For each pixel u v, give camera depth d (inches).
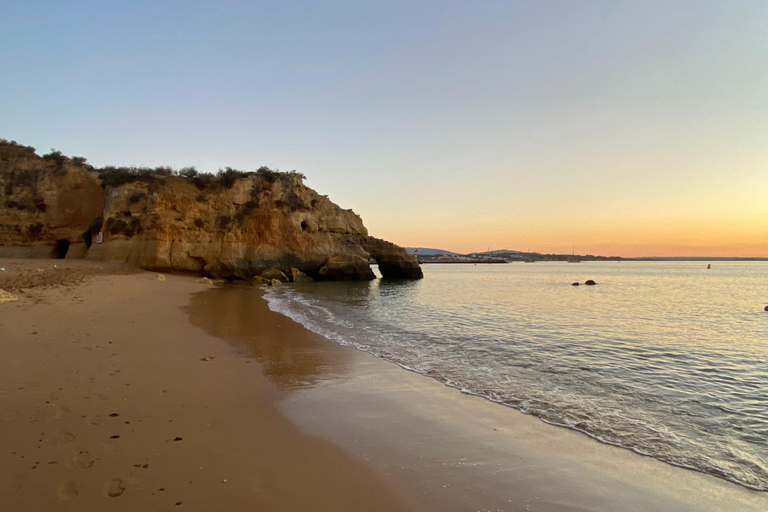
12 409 206.1
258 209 1567.4
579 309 894.4
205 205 1454.2
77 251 1390.3
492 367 389.1
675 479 194.2
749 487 189.3
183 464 177.6
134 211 1339.8
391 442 221.9
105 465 168.1
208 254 1434.5
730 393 324.5
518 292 1370.6
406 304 946.7
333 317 701.3
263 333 512.7
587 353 457.1
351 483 176.9
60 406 217.3
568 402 295.6
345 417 254.8
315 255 1728.6
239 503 153.3
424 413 266.5
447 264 6958.7
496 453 213.5
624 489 184.1
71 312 465.1
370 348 459.5
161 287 920.9
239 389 288.5
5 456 164.1
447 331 582.6
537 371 378.3
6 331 339.6
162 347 379.2
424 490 175.5
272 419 242.7
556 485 184.9
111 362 308.2
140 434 200.5
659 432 247.4
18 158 1443.2
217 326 541.6
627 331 609.3
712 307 962.7
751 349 490.6
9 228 1364.4
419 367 383.2
